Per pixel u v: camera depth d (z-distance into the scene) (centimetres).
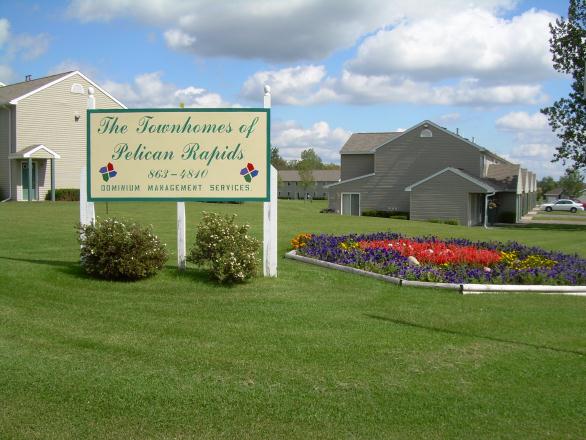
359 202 4453
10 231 1593
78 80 3694
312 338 711
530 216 5834
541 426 491
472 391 561
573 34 3934
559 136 4075
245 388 548
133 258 941
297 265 1216
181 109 1027
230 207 3083
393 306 892
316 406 514
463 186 3847
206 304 856
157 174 1035
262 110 1023
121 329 724
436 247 1406
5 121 3484
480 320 826
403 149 4350
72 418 477
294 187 10356
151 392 529
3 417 473
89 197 1046
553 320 841
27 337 672
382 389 558
